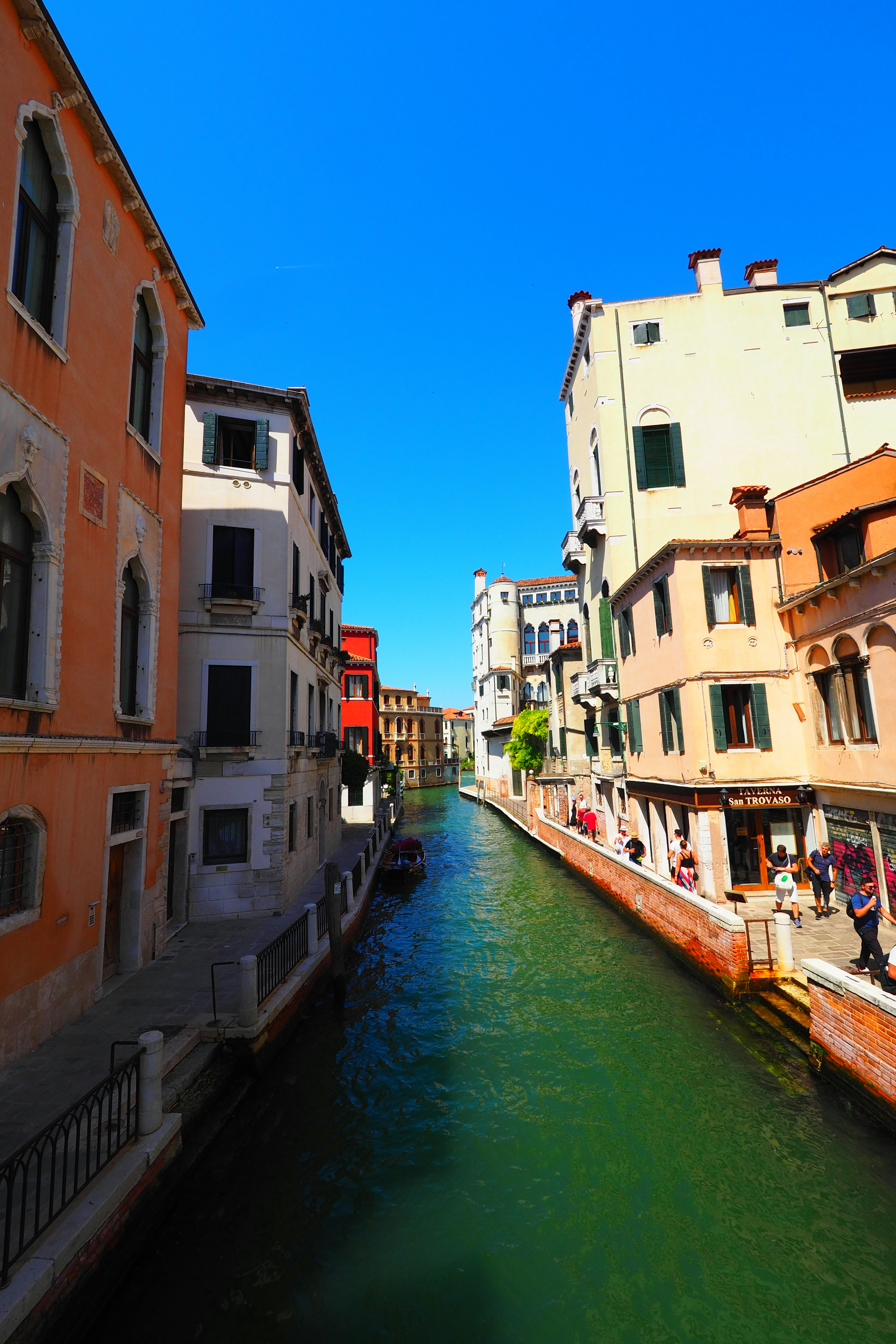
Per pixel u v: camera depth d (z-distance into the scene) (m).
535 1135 7.54
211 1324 5.10
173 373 12.33
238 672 14.50
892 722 11.14
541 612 54.88
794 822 14.38
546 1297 5.39
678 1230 6.06
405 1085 8.69
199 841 13.87
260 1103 8.16
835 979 7.79
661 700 16.05
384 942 15.63
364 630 43.34
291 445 15.58
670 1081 8.55
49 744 7.76
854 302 20.47
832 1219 6.09
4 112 7.23
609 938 14.93
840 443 20.03
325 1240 5.96
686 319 20.67
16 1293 4.08
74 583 8.60
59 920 8.12
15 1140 5.84
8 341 7.26
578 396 23.47
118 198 10.03
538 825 29.81
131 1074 6.30
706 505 19.91
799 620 14.05
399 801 46.97
